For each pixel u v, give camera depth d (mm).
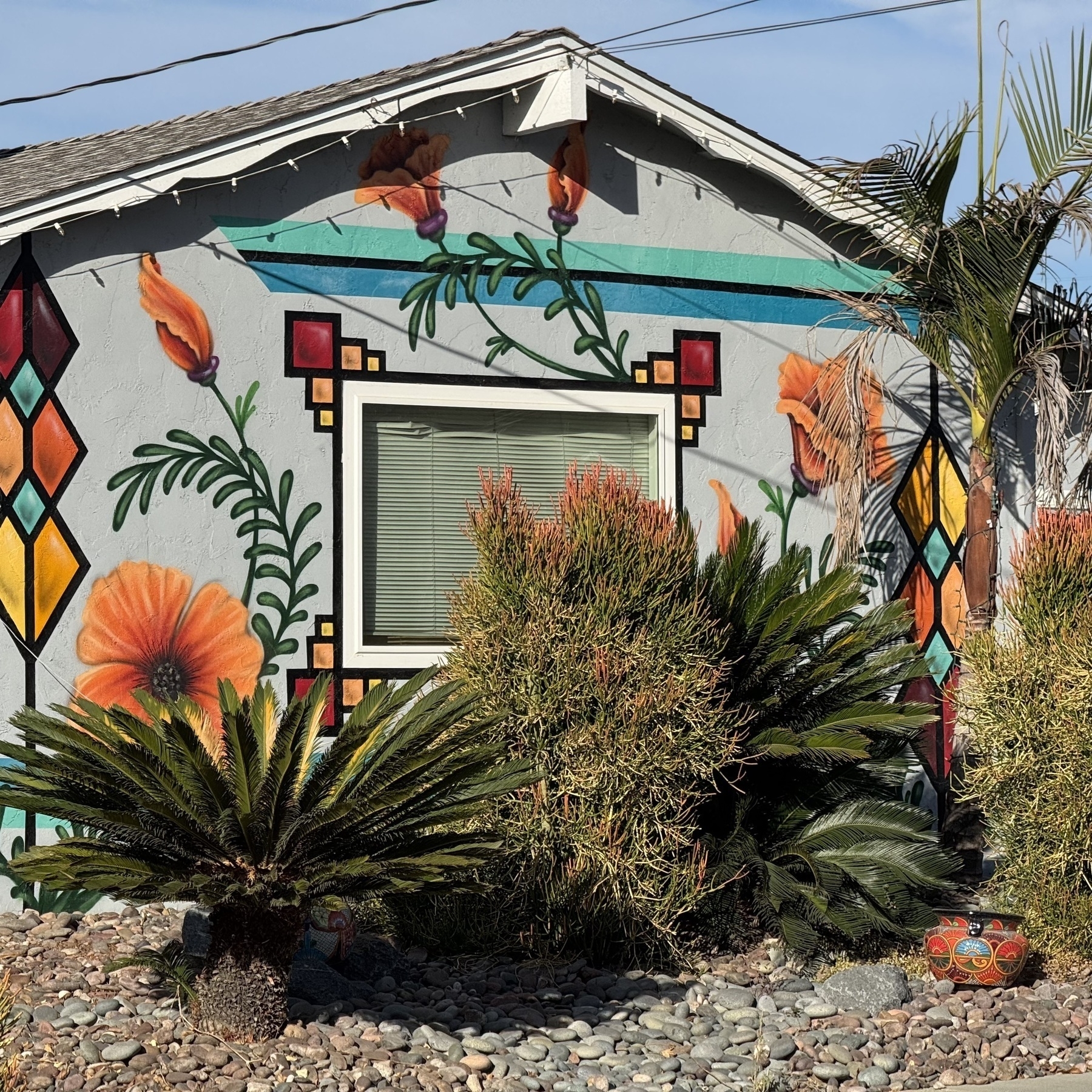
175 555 10328
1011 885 9773
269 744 8180
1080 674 9359
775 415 12180
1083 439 11688
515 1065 7281
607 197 11695
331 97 11102
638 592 9102
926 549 12719
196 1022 7359
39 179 11625
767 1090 7234
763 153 11914
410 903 9055
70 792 7391
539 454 11523
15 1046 6992
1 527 9945
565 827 8961
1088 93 11062
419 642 11055
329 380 10789
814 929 9211
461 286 11203
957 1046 8023
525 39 11023
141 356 10281
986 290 11422
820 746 9602
